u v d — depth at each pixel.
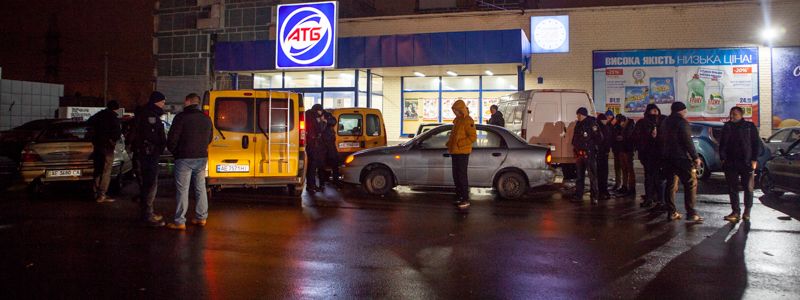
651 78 19.19
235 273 5.62
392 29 21.11
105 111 10.19
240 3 23.41
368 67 18.59
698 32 18.91
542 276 5.58
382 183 11.24
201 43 23.78
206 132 7.92
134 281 5.33
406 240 7.15
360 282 5.34
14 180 12.34
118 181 11.87
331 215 8.96
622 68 19.36
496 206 10.07
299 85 21.14
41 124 15.97
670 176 8.76
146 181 7.93
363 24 21.39
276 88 21.53
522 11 19.94
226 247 6.70
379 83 21.36
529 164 10.88
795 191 10.54
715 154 14.21
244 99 10.29
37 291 5.00
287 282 5.32
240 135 10.23
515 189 10.91
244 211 9.29
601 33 19.50
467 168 10.65
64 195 11.27
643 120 10.19
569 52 19.72
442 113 21.06
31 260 6.06
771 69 18.45
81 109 21.91
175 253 6.40
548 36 19.81
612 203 10.54
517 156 10.91
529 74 19.98
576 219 8.77
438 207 9.88
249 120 10.29
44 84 21.92
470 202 10.55
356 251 6.55
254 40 21.58
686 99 18.98
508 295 4.98
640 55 19.25
